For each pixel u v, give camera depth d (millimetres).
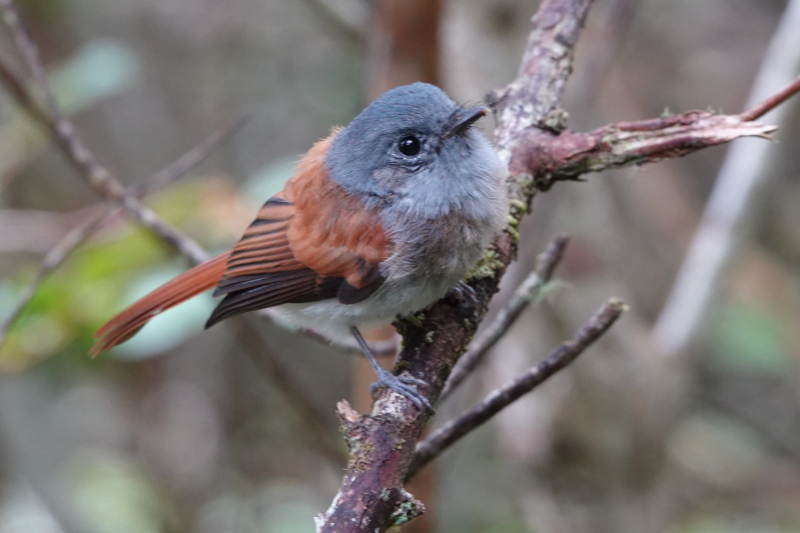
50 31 15969
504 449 12602
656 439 10891
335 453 9422
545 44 6805
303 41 17031
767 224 17922
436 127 6418
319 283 6848
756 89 11055
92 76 8859
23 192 15758
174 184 12398
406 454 5004
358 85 16219
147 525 13562
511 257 6648
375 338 9109
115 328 7504
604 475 10820
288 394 9617
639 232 15602
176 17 17250
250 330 9102
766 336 15094
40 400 13266
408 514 4668
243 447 16781
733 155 11266
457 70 11266
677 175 17484
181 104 17422
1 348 7793
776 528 14438
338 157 6812
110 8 16922
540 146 6461
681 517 14555
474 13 11367
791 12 10953
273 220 7105
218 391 17250
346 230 6602
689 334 10977
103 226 9227
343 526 4582
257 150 17141
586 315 11039
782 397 17219
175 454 16422
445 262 6340
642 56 18266
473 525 13812
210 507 15359
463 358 7066
